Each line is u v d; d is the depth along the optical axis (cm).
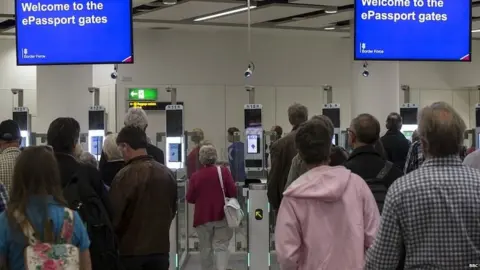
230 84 1273
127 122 455
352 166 317
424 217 202
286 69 1305
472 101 1426
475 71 1427
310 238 252
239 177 800
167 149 746
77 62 654
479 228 201
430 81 1400
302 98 1313
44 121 1040
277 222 259
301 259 256
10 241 235
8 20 1127
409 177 208
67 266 237
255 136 730
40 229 236
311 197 252
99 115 838
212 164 621
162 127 1243
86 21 653
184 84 1252
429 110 212
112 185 373
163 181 377
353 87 1064
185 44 1254
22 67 1361
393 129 637
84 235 250
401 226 205
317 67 1324
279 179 468
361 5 652
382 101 1033
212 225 613
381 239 208
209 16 1078
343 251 251
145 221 370
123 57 655
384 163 316
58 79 1028
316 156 262
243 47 1278
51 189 243
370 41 655
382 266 208
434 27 665
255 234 609
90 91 902
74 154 354
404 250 210
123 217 370
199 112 1259
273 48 1297
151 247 370
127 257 369
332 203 254
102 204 321
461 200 200
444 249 200
